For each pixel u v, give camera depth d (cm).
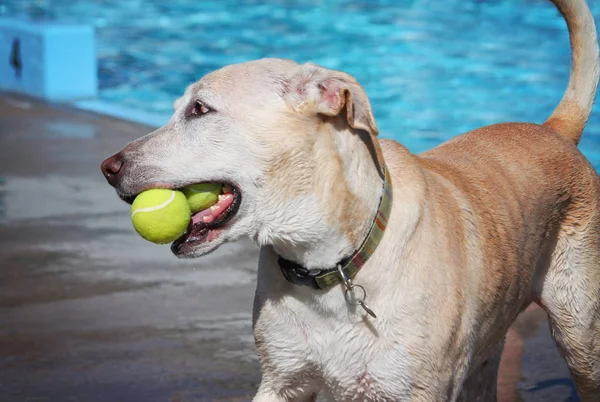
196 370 609
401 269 441
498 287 479
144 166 442
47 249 812
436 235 450
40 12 2208
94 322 676
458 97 1489
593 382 557
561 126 586
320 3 2280
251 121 436
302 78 436
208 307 704
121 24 2134
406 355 439
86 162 1053
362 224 441
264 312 463
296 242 441
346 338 447
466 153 530
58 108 1327
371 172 445
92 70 1437
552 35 1867
